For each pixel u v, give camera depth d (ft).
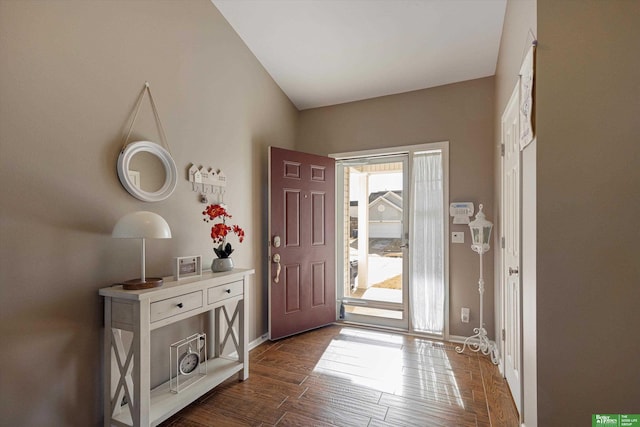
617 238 4.14
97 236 5.51
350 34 8.75
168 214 6.90
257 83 10.06
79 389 5.21
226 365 7.43
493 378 7.63
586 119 4.25
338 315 12.12
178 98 7.17
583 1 4.27
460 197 10.02
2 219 4.35
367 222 11.71
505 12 7.41
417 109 10.69
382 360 8.65
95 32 5.49
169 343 6.91
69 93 5.10
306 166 11.03
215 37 8.32
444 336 10.13
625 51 4.12
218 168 8.38
